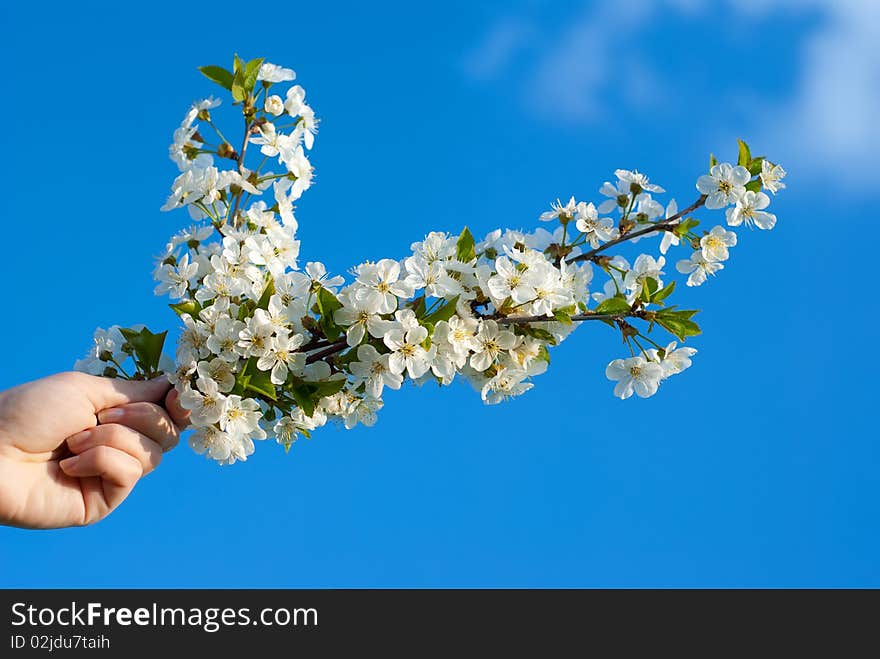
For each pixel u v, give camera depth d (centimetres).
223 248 320
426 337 292
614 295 349
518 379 324
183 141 342
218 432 292
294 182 348
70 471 284
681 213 342
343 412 334
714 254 343
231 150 342
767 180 342
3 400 285
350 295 292
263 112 346
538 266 305
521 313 307
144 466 291
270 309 298
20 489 283
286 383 305
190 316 300
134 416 291
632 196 350
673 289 323
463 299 307
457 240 315
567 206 343
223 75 343
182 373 295
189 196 328
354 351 307
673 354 328
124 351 326
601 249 341
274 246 329
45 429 282
